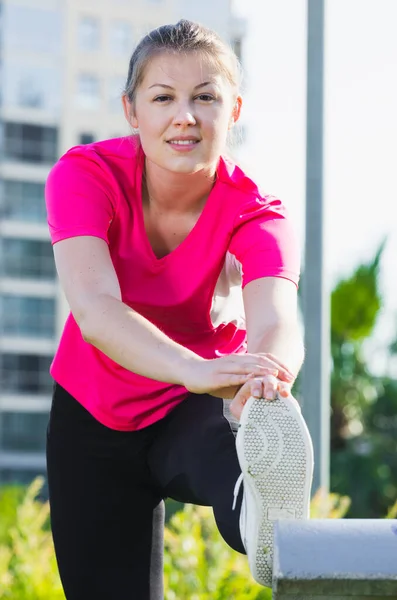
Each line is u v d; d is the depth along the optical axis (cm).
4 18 4056
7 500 1261
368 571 214
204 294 319
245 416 247
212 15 4009
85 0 4081
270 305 294
